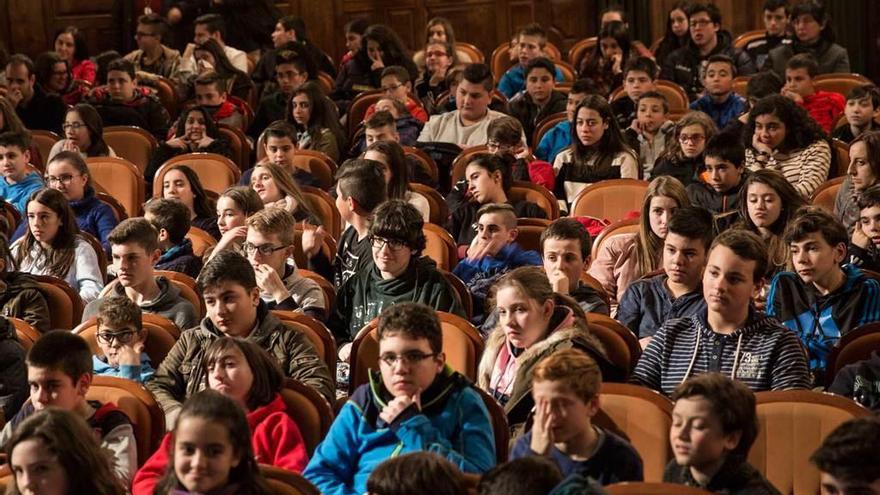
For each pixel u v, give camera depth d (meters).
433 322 4.39
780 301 5.62
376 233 5.90
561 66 13.01
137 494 4.45
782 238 6.10
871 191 6.16
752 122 8.38
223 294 5.21
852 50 14.51
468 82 10.01
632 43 12.81
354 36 13.09
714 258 4.89
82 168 7.99
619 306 5.84
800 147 8.34
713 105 10.81
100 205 8.03
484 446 4.38
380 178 6.68
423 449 4.26
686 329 5.02
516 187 8.03
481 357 5.28
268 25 14.20
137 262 6.03
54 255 6.98
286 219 6.13
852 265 5.67
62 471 3.86
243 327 5.27
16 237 7.62
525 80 11.21
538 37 12.36
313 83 10.50
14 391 5.39
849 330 5.41
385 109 10.38
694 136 8.42
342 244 6.75
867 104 9.36
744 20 14.72
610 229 6.81
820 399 4.47
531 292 4.81
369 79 12.59
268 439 4.66
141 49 13.44
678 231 5.57
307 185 8.81
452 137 10.09
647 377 4.99
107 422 4.71
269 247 6.08
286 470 4.08
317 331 5.48
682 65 12.54
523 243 7.15
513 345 4.96
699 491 3.70
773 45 12.70
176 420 3.93
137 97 11.43
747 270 4.86
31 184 8.84
